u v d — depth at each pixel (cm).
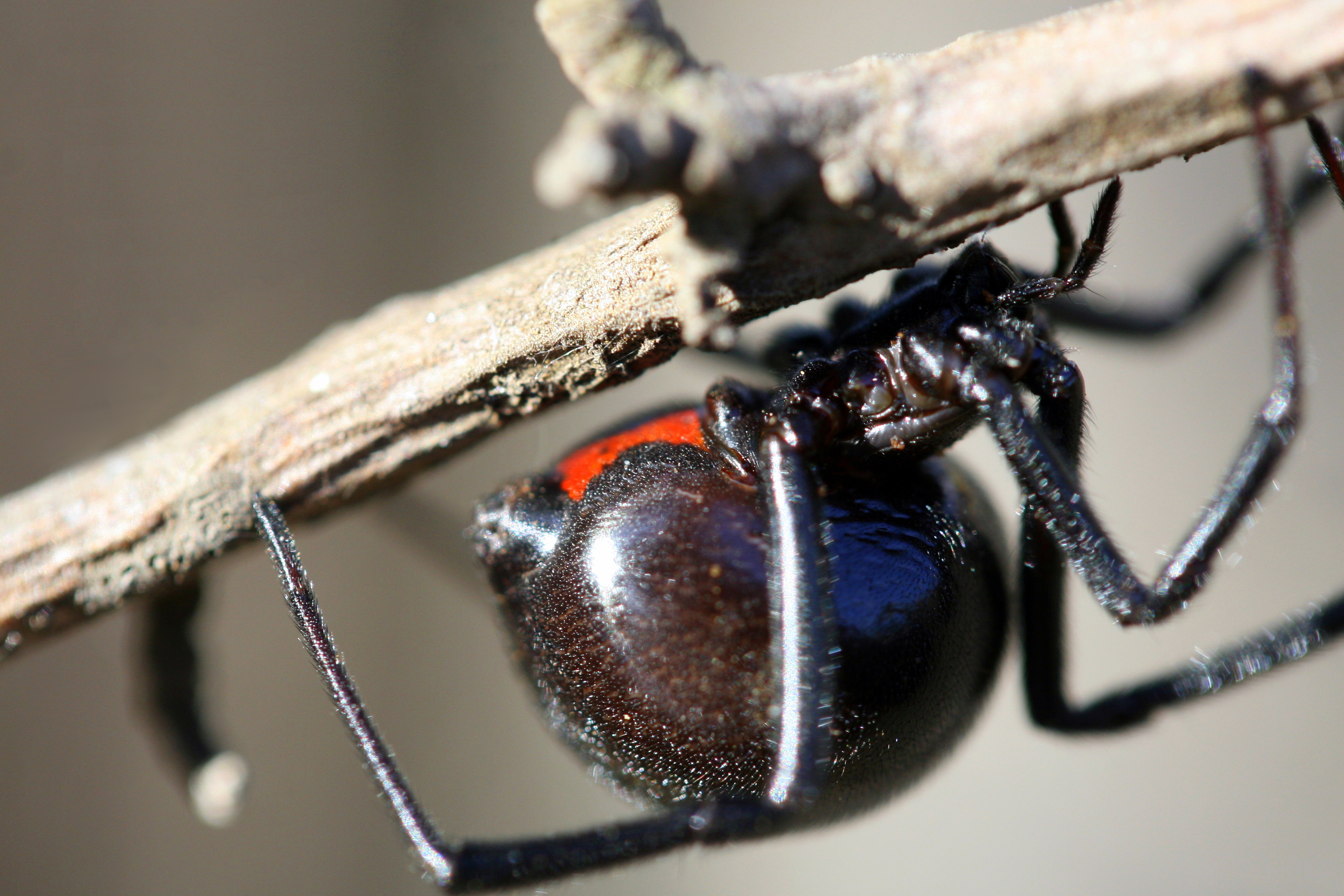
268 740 13
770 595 9
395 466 9
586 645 9
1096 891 13
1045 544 9
